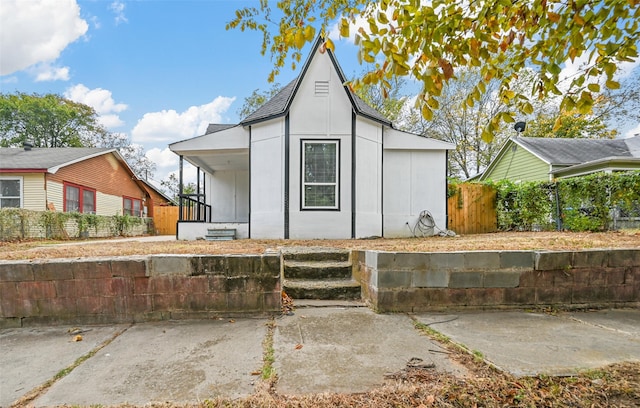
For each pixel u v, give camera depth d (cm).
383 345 236
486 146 1981
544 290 333
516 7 180
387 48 172
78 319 291
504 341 241
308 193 722
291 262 441
